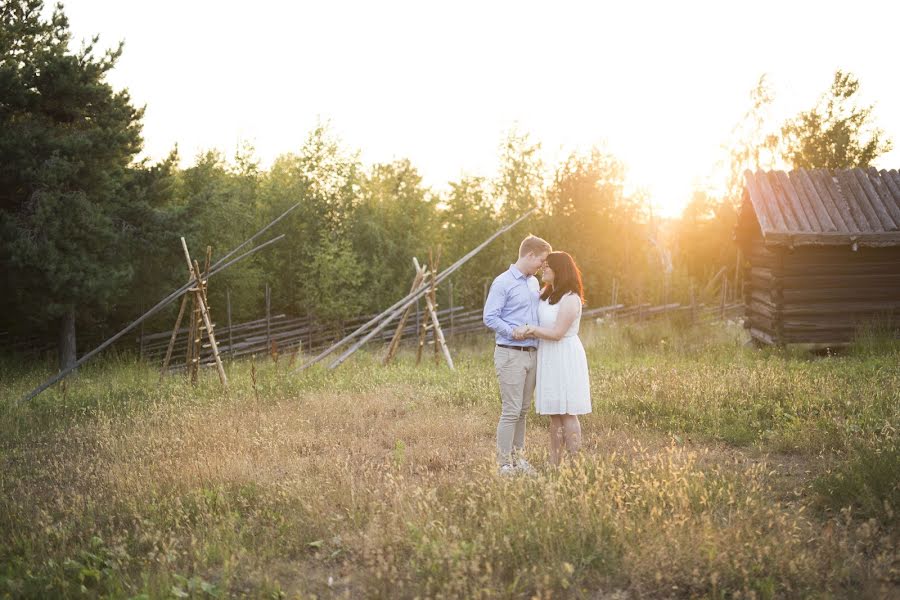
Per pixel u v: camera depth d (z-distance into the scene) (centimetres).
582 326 1709
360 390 881
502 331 525
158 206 1525
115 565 360
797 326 1213
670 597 323
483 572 339
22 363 1391
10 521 441
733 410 695
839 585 325
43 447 666
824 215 1207
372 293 1858
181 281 1485
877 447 488
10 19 1375
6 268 1265
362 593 342
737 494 434
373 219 1927
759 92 3366
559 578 329
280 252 1873
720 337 1445
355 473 523
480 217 2105
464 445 616
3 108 1312
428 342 1734
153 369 1259
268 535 408
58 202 1255
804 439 575
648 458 505
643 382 809
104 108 1402
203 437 624
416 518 401
